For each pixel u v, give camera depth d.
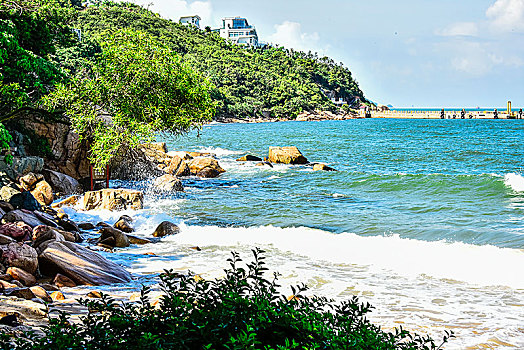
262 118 179.75
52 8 26.03
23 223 13.10
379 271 11.31
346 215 18.64
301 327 3.82
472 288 10.03
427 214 18.53
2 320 6.34
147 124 22.59
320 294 9.64
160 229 15.73
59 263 9.97
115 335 3.83
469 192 23.36
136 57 22.98
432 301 9.24
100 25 189.25
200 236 15.17
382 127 115.69
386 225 16.62
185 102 25.28
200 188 26.44
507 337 7.50
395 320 8.25
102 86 22.31
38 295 8.39
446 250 12.83
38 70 22.58
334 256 12.62
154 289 9.44
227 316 3.87
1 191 18.30
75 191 23.48
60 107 23.03
